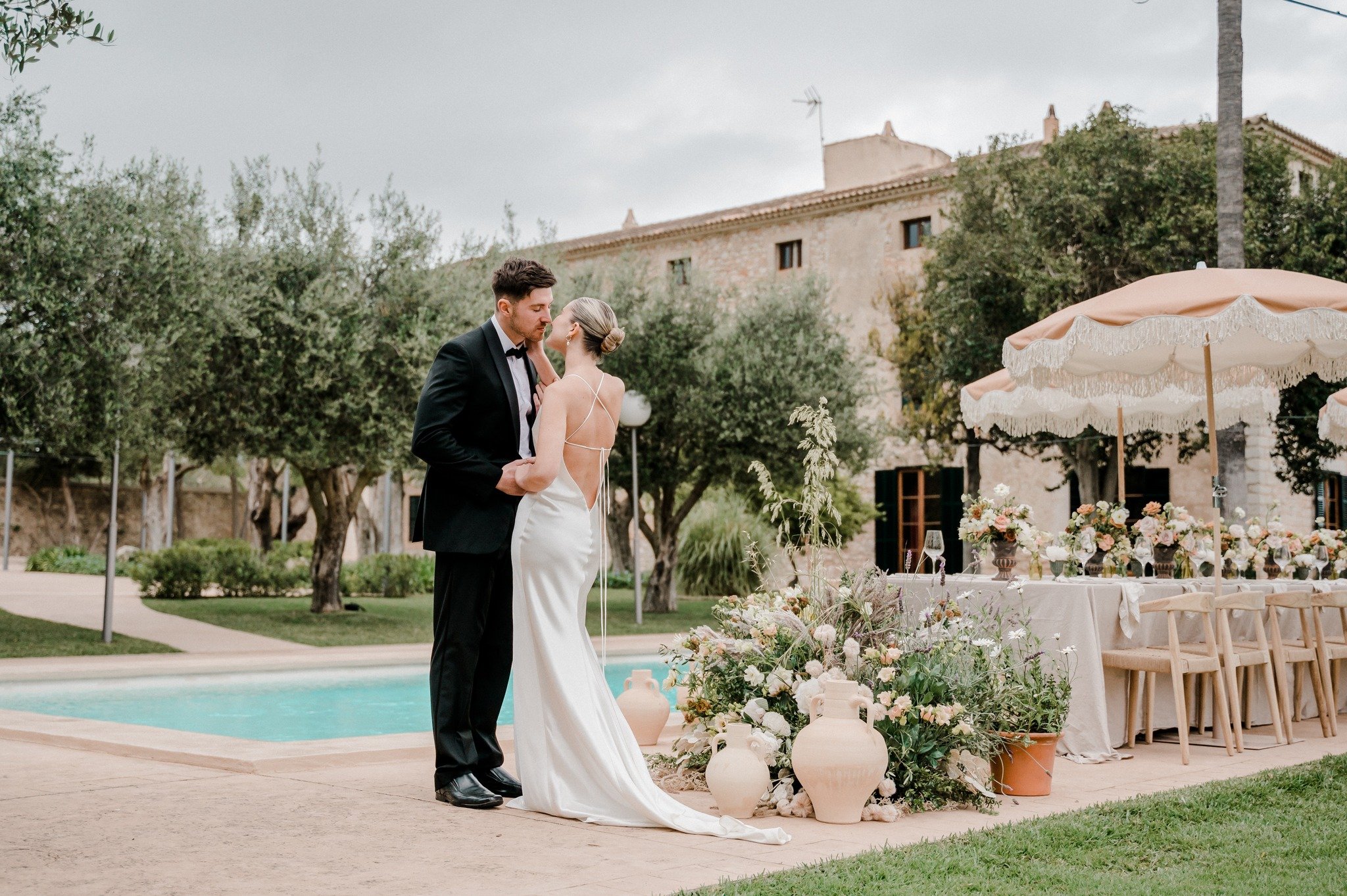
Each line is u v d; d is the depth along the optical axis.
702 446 17.17
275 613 15.74
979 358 16.89
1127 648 5.72
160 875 2.91
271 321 13.19
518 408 4.15
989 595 5.63
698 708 4.64
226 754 4.78
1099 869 3.16
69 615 14.98
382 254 14.05
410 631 14.03
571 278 17.31
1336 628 7.62
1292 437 15.99
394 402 13.67
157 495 28.95
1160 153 16.06
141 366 11.34
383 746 5.05
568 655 3.88
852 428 17.56
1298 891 2.89
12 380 10.67
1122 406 8.09
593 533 4.03
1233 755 5.48
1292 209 15.90
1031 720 4.40
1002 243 16.73
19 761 4.90
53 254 10.78
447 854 3.22
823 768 3.80
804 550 4.81
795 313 17.66
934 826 3.83
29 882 2.82
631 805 3.70
